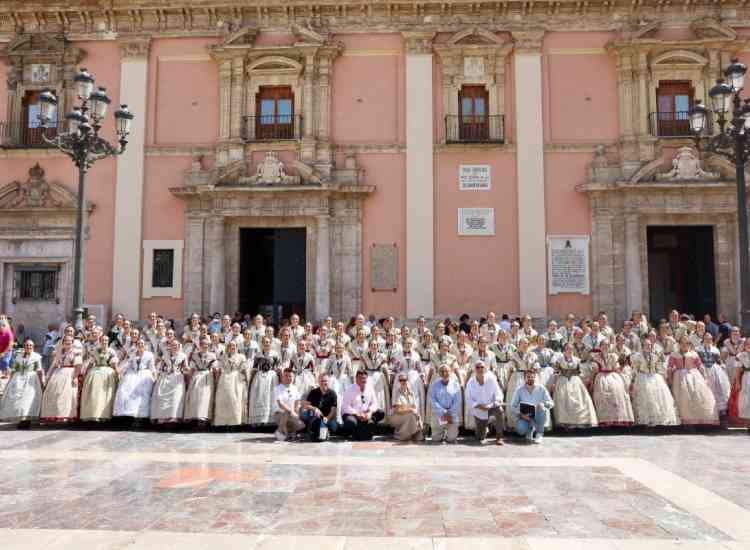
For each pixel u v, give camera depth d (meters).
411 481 7.13
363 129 19.48
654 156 18.73
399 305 18.97
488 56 19.41
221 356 10.95
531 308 18.69
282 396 9.96
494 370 10.69
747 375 10.71
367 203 19.33
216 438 10.02
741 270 12.63
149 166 19.72
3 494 6.57
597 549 5.02
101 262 19.47
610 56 19.33
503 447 9.31
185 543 5.12
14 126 19.92
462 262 19.03
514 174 19.22
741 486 6.95
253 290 19.70
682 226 19.17
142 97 19.80
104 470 7.65
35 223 19.75
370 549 5.00
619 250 18.75
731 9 19.06
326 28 19.62
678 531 5.45
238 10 19.67
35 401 10.97
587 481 7.16
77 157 12.85
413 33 19.42
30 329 19.61
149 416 10.93
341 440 9.83
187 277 19.23
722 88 12.93
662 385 10.60
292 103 19.75
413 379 10.57
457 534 5.36
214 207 19.06
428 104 19.38
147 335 12.91
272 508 6.07
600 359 10.75
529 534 5.36
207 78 19.88
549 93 19.36
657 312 19.36
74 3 19.81
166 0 19.58
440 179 19.28
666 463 8.14
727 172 18.42
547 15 19.42
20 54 19.97
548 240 18.88
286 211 19.03
